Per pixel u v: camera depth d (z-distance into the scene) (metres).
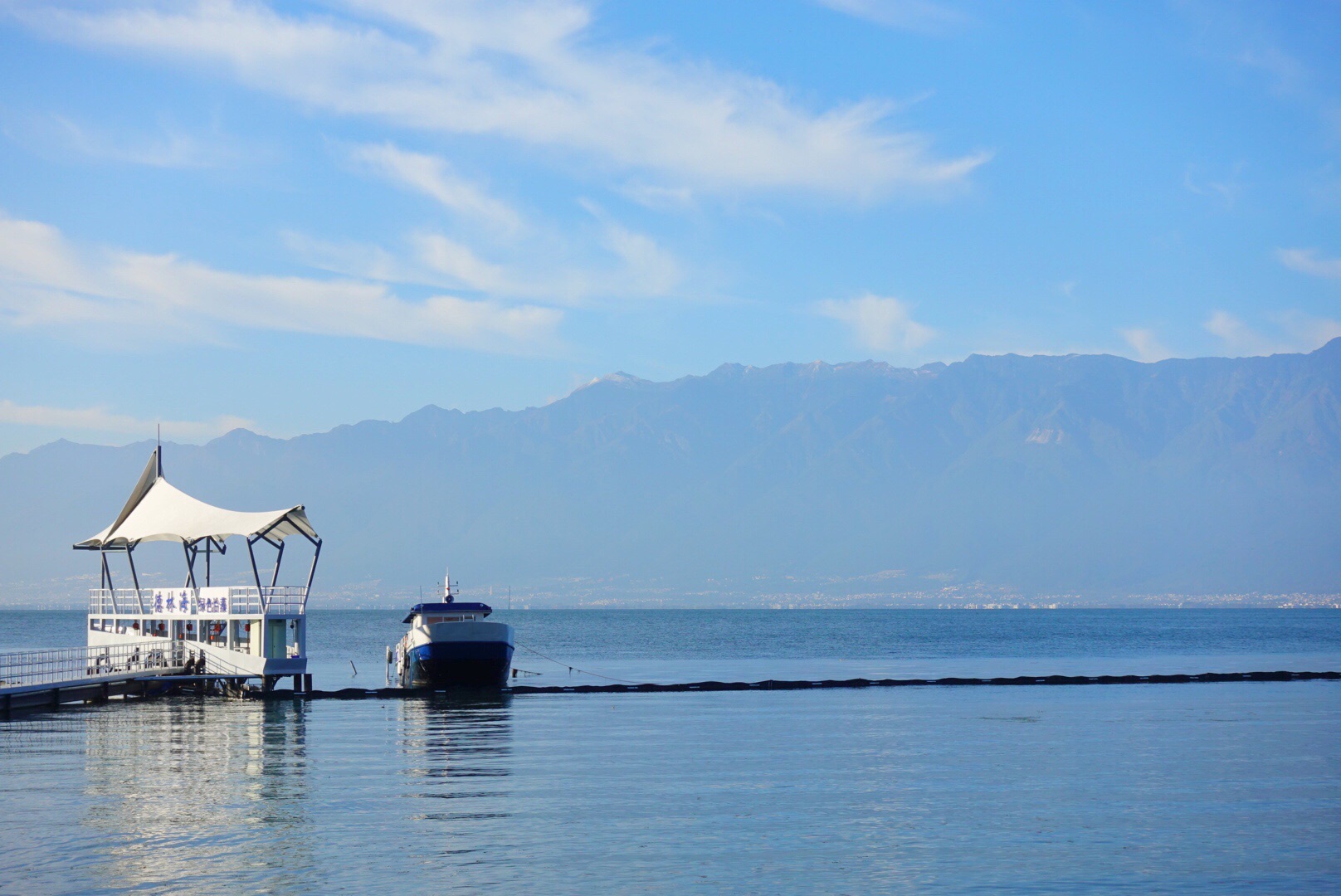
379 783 39.72
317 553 75.44
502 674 77.50
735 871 28.33
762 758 46.22
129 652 75.12
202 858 29.31
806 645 188.62
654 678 100.44
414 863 28.92
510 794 37.91
